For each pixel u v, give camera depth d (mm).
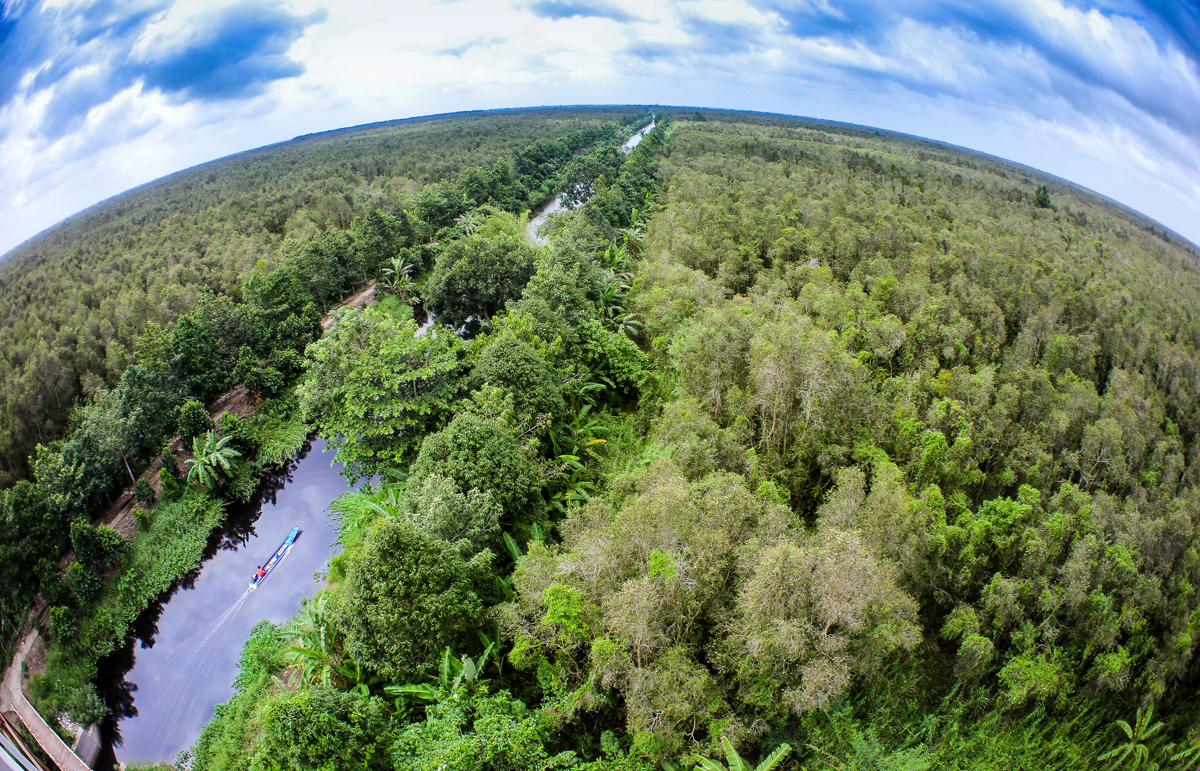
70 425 49031
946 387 42438
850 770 20625
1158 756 27016
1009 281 60875
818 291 53594
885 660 25156
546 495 37500
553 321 48969
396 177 132875
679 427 32844
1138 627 28828
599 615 21844
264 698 29469
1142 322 53688
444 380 41344
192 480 46156
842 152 147500
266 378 56188
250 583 40062
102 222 114250
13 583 35562
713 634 22531
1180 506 34250
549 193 120812
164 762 30438
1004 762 25031
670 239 67938
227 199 123562
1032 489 34031
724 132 193250
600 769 19906
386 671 23141
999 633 28844
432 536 24844
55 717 31938
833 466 34688
